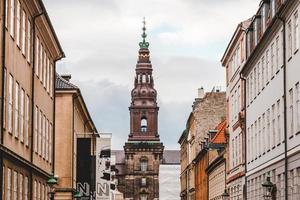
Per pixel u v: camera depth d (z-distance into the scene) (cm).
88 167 7931
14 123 4744
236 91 8131
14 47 4722
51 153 6762
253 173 6906
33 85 5519
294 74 5103
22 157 4978
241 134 7700
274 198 5647
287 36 5350
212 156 11356
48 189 6475
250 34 7181
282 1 5525
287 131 5341
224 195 7269
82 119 9631
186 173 16525
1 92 4241
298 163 4966
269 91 6109
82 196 7912
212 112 13300
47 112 6475
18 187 4919
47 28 6000
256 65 6762
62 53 7044
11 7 4600
